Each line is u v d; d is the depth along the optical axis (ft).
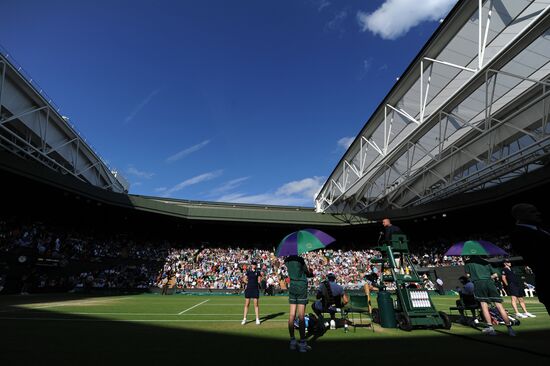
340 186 149.28
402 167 115.65
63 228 116.26
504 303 54.13
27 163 88.84
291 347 18.84
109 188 155.63
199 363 15.78
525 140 80.89
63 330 26.08
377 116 97.76
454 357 16.48
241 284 112.57
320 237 21.54
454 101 68.95
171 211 131.64
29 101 88.07
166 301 65.16
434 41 69.46
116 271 113.80
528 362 15.20
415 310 25.90
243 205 168.76
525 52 60.54
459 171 103.55
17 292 85.10
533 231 11.63
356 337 23.11
